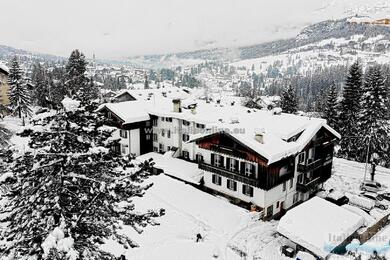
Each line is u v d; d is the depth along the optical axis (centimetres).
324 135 4291
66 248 993
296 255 3011
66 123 1237
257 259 3009
